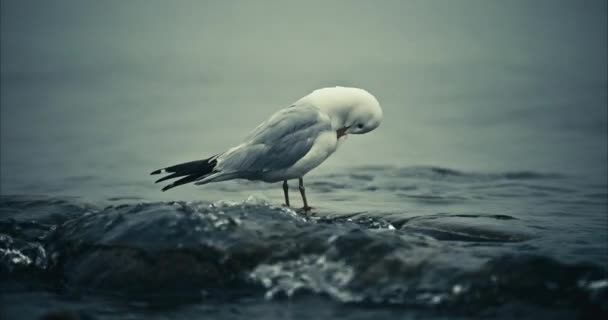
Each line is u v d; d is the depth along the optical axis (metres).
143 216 8.60
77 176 16.72
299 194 13.59
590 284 7.06
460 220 9.99
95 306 7.56
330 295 7.59
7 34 52.94
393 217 10.52
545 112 26.56
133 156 19.86
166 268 8.02
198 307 7.46
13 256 8.83
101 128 24.77
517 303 7.06
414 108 28.34
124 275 8.03
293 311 7.30
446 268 7.56
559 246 9.09
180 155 20.05
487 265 7.45
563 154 19.27
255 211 8.87
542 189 14.33
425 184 14.77
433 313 7.12
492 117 26.02
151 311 7.40
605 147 20.12
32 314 7.38
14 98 31.59
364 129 11.59
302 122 11.10
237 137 22.88
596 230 10.11
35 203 11.08
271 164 11.04
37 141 22.45
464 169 17.05
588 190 14.24
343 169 16.91
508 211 11.86
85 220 8.88
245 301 7.58
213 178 10.99
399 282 7.56
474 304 7.16
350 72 38.38
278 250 8.12
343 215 10.80
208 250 8.08
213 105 29.50
